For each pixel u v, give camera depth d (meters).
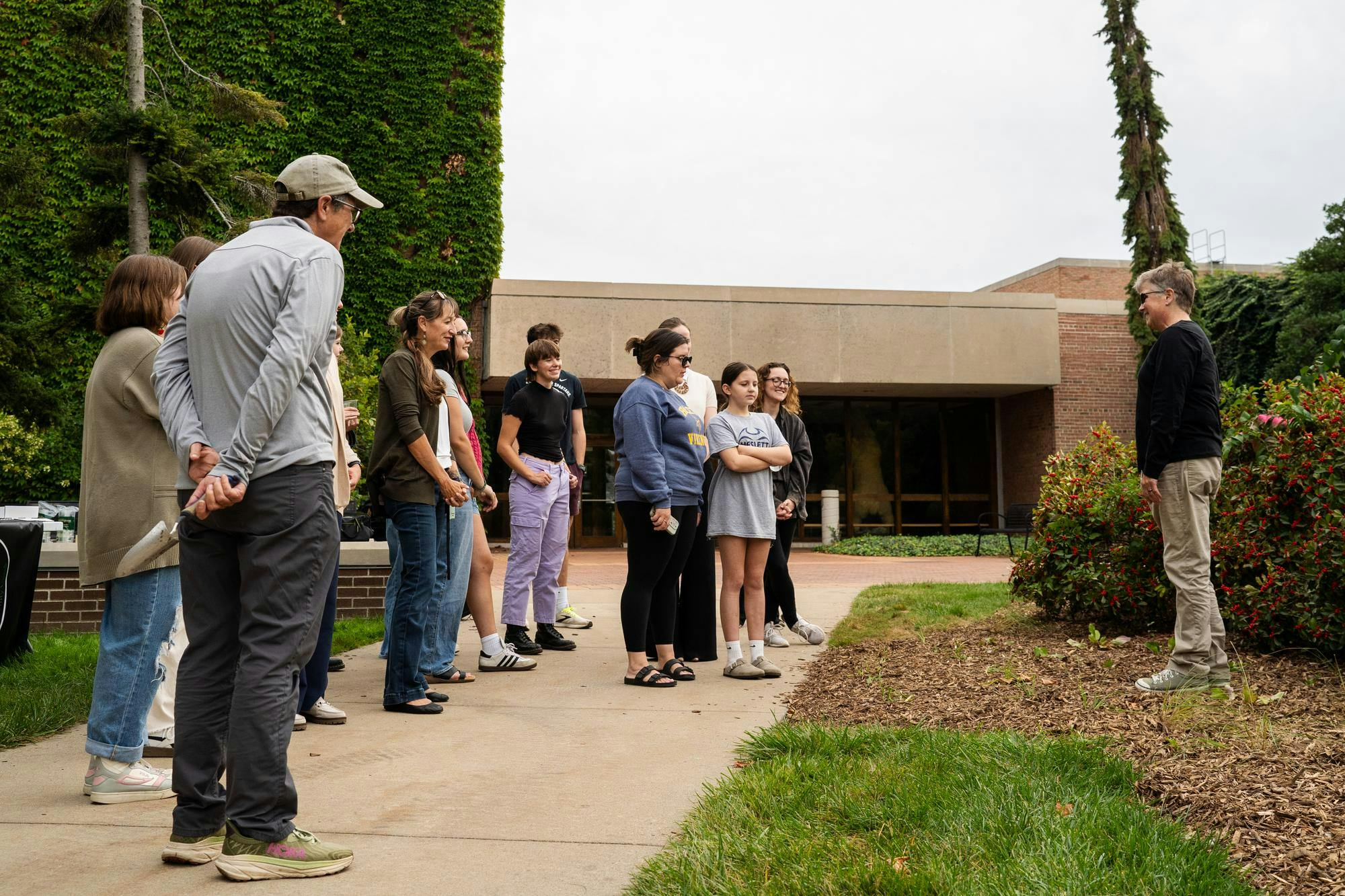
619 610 8.44
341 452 3.94
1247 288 23.91
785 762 3.39
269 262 2.55
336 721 4.26
